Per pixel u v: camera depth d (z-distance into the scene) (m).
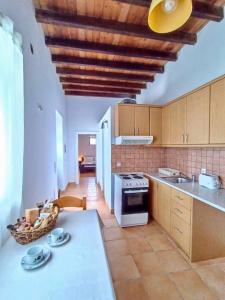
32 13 2.15
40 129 2.44
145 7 2.26
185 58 3.02
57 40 2.91
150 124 3.39
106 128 4.29
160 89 3.90
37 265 0.93
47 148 2.91
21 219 1.36
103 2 2.20
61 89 5.04
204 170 2.64
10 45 1.29
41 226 1.24
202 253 2.14
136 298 1.65
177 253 2.30
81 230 1.34
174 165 3.47
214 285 1.79
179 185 2.50
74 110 6.36
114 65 3.63
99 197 4.86
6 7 1.41
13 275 0.88
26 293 0.77
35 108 2.19
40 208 1.49
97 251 1.07
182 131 2.71
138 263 2.11
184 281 1.84
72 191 5.50
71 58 3.52
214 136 2.06
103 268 0.93
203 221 2.12
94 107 6.47
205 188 2.33
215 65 2.38
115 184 3.49
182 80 3.11
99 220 1.56
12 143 1.38
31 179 1.99
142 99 4.97
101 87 5.25
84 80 4.66
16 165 1.43
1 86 1.22
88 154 11.24
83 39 2.97
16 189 1.44
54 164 3.70
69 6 2.28
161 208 2.89
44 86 2.76
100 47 3.05
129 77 4.21
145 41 2.98
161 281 1.84
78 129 6.41
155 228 2.98
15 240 1.19
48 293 0.77
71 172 6.54
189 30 2.66
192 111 2.46
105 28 2.48
